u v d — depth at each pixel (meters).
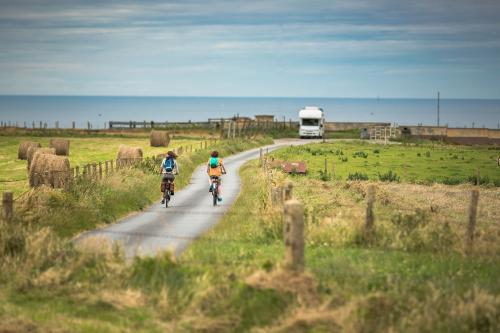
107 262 22.27
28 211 29.73
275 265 20.88
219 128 147.62
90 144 111.44
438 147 123.94
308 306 19.03
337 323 18.27
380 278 21.08
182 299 19.88
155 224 33.84
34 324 18.66
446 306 19.02
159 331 18.47
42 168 48.12
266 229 27.64
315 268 21.48
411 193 53.25
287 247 19.97
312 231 26.59
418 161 91.38
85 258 22.66
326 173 70.44
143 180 49.06
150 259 21.92
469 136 153.88
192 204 43.78
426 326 18.02
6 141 113.81
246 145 117.31
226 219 34.22
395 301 19.23
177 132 139.62
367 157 97.50
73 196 35.38
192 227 32.78
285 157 93.12
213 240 27.05
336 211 34.53
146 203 42.62
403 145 128.25
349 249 24.88
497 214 39.62
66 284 21.50
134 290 20.81
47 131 135.00
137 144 111.31
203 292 19.67
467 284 20.77
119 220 35.38
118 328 18.55
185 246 26.97
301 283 19.58
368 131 151.50
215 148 101.31
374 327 18.19
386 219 28.61
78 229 30.94
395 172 75.19
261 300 19.17
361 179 65.88
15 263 22.59
